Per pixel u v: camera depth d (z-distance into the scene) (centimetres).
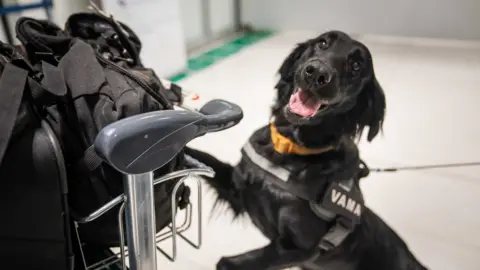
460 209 178
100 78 64
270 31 457
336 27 437
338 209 114
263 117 251
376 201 181
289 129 118
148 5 275
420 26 408
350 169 120
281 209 117
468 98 284
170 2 295
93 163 61
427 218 172
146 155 51
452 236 163
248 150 127
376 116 125
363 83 120
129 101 62
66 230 58
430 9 398
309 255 120
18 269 58
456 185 193
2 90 55
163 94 84
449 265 150
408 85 306
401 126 246
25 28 74
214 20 416
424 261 151
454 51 380
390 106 271
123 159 49
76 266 70
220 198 145
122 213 62
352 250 125
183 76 317
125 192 56
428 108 269
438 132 240
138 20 269
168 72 309
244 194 129
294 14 447
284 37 435
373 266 129
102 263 74
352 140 124
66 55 69
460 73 329
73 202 64
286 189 117
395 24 415
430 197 185
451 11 391
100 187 63
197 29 394
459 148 224
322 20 439
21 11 180
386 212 175
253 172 124
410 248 157
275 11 451
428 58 364
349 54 117
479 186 192
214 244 149
